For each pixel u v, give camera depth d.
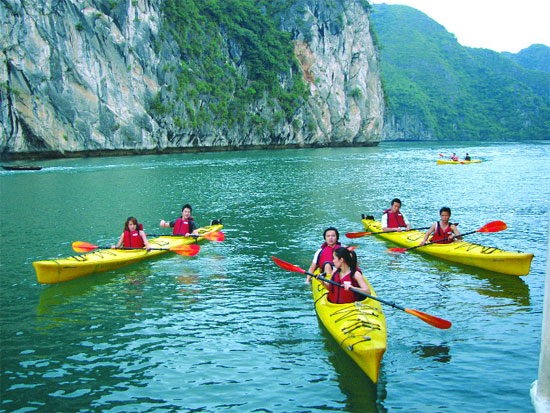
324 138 82.69
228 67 65.56
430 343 6.20
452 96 177.25
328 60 82.31
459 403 4.88
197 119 59.66
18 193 21.14
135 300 7.96
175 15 56.97
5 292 8.38
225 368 5.65
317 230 13.45
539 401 4.18
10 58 39.50
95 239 12.38
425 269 9.60
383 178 27.41
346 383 5.29
